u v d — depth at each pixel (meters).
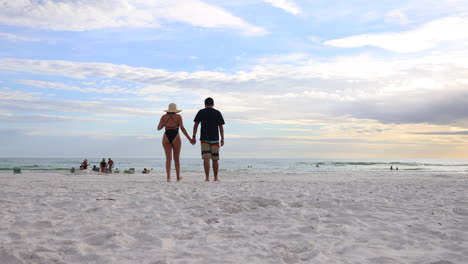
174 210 4.38
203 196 5.76
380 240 2.96
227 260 2.30
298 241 2.84
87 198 5.32
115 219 3.71
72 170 22.45
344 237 3.05
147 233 2.97
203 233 3.13
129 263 2.19
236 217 4.02
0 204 4.65
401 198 5.88
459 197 6.00
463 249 2.65
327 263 2.27
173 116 9.44
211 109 9.37
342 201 5.36
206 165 9.35
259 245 2.74
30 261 2.19
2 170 30.98
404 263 2.31
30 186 8.01
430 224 3.59
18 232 2.99
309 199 5.54
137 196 5.61
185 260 2.28
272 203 5.06
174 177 14.41
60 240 2.76
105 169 24.36
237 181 9.93
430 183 10.00
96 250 2.50
